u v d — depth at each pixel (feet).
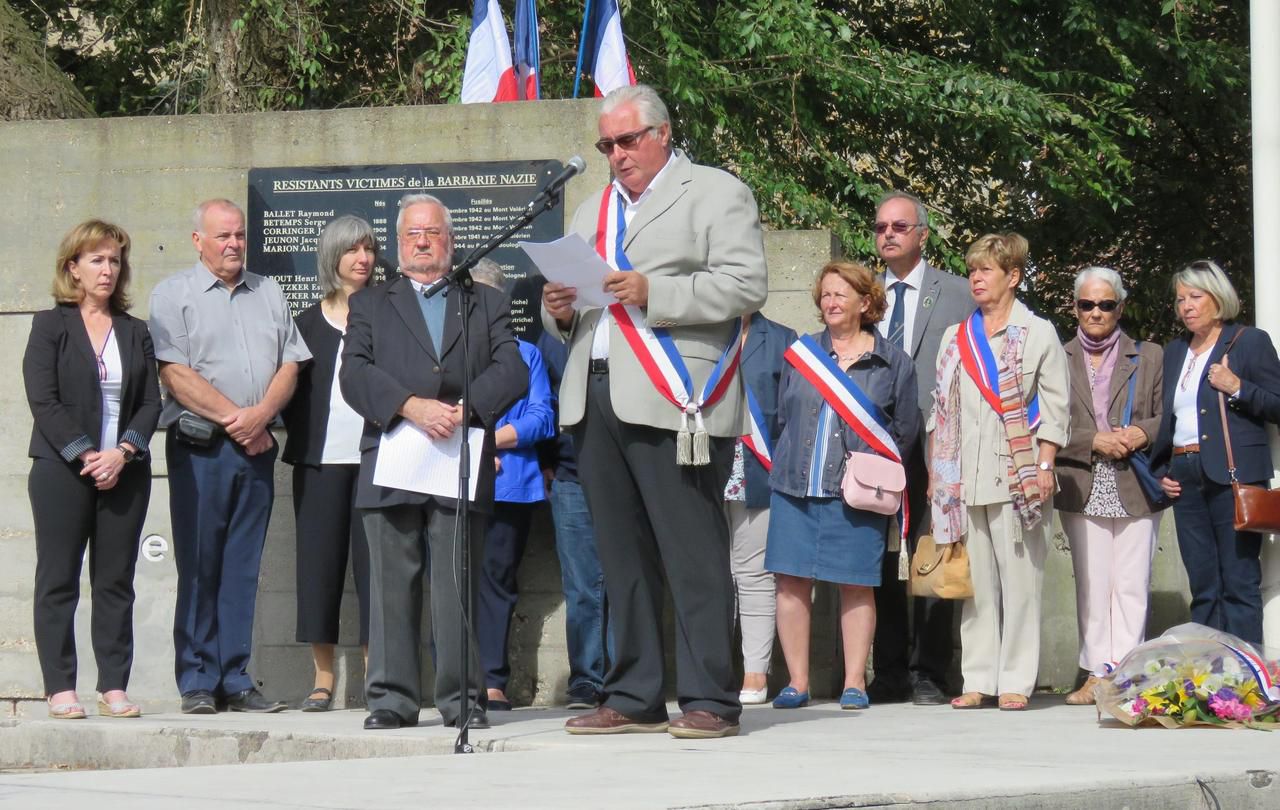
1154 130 60.80
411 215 24.00
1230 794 17.40
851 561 26.68
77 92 39.60
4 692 31.01
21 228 31.83
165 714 27.22
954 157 57.11
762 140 53.06
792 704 27.32
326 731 22.95
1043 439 26.61
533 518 30.14
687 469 20.99
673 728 21.03
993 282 27.09
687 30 51.11
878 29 58.95
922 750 19.58
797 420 27.20
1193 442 27.58
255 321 28.09
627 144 21.20
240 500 27.73
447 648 23.18
